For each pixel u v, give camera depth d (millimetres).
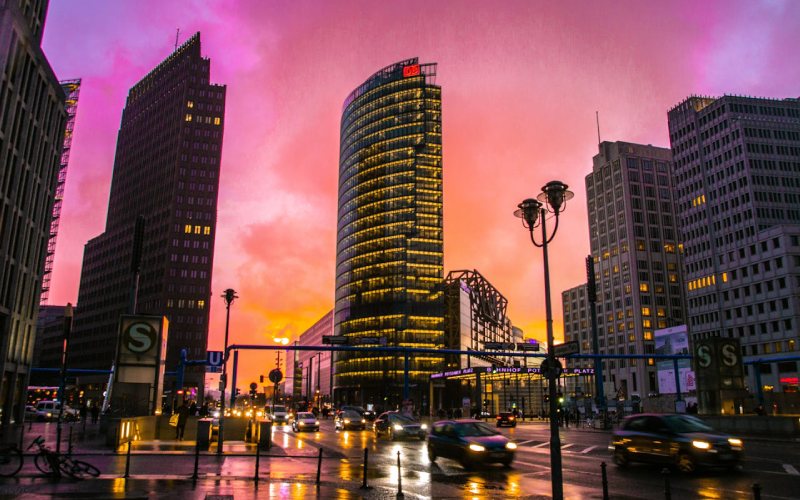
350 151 185375
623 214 166750
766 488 14500
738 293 117250
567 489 14859
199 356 155250
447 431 21047
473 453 18969
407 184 166500
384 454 25812
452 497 13609
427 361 152125
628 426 19859
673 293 161500
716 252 124500
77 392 130250
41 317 199250
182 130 170125
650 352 155375
